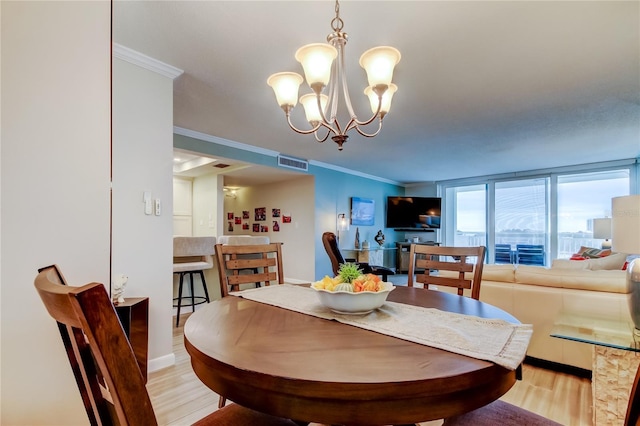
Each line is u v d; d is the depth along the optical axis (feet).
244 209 25.46
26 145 3.55
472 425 3.19
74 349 2.04
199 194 21.44
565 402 6.51
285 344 2.95
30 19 3.62
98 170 4.05
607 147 15.67
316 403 2.35
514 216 22.77
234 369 2.50
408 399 2.31
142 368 7.00
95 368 1.99
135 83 7.57
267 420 3.34
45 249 3.63
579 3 5.73
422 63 7.86
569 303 7.57
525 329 3.33
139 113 7.63
